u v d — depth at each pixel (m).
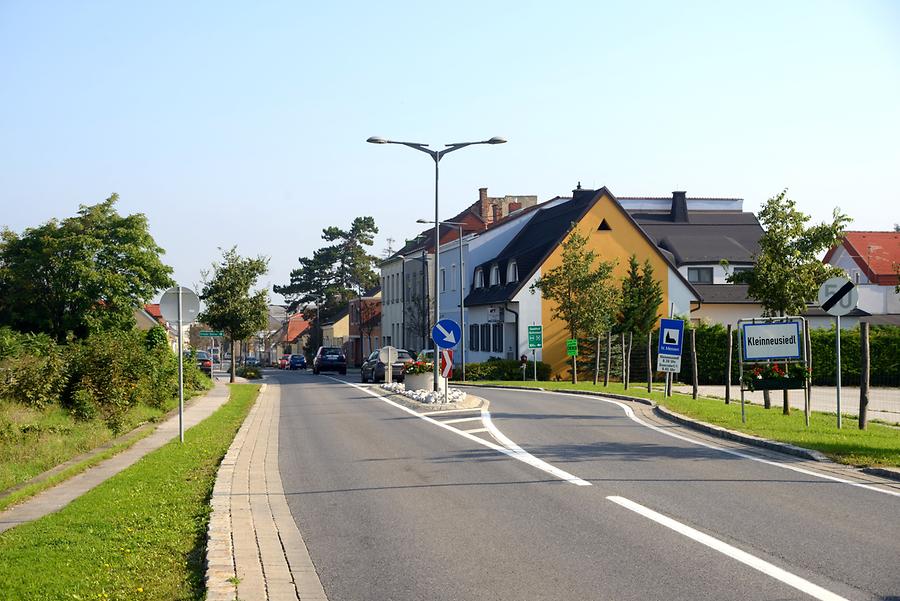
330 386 41.47
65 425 18.41
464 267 60.38
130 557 7.43
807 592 6.29
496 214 76.25
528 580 6.76
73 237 47.88
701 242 58.41
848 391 34.62
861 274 60.59
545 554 7.56
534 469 12.38
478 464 13.02
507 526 8.70
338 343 101.56
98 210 49.97
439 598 6.36
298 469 13.12
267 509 9.84
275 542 8.19
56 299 48.25
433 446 15.49
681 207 62.59
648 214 63.75
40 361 20.38
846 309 17.12
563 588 6.52
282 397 33.31
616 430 17.67
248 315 51.06
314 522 9.12
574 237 41.50
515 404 25.64
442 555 7.62
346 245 107.25
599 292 40.56
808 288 22.95
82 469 13.49
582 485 10.94
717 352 42.94
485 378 45.94
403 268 74.88
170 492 10.90
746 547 7.64
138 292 50.56
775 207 23.31
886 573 6.77
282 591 6.54
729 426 17.08
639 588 6.47
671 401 24.58
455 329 24.41
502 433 17.33
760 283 23.38
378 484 11.47
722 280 56.38
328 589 6.64
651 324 47.50
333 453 14.99
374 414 23.22
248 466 13.45
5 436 15.24
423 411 23.69
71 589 6.43
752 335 17.75
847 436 15.28
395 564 7.35
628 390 32.28
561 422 19.59
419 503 10.03
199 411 25.59
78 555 7.51
